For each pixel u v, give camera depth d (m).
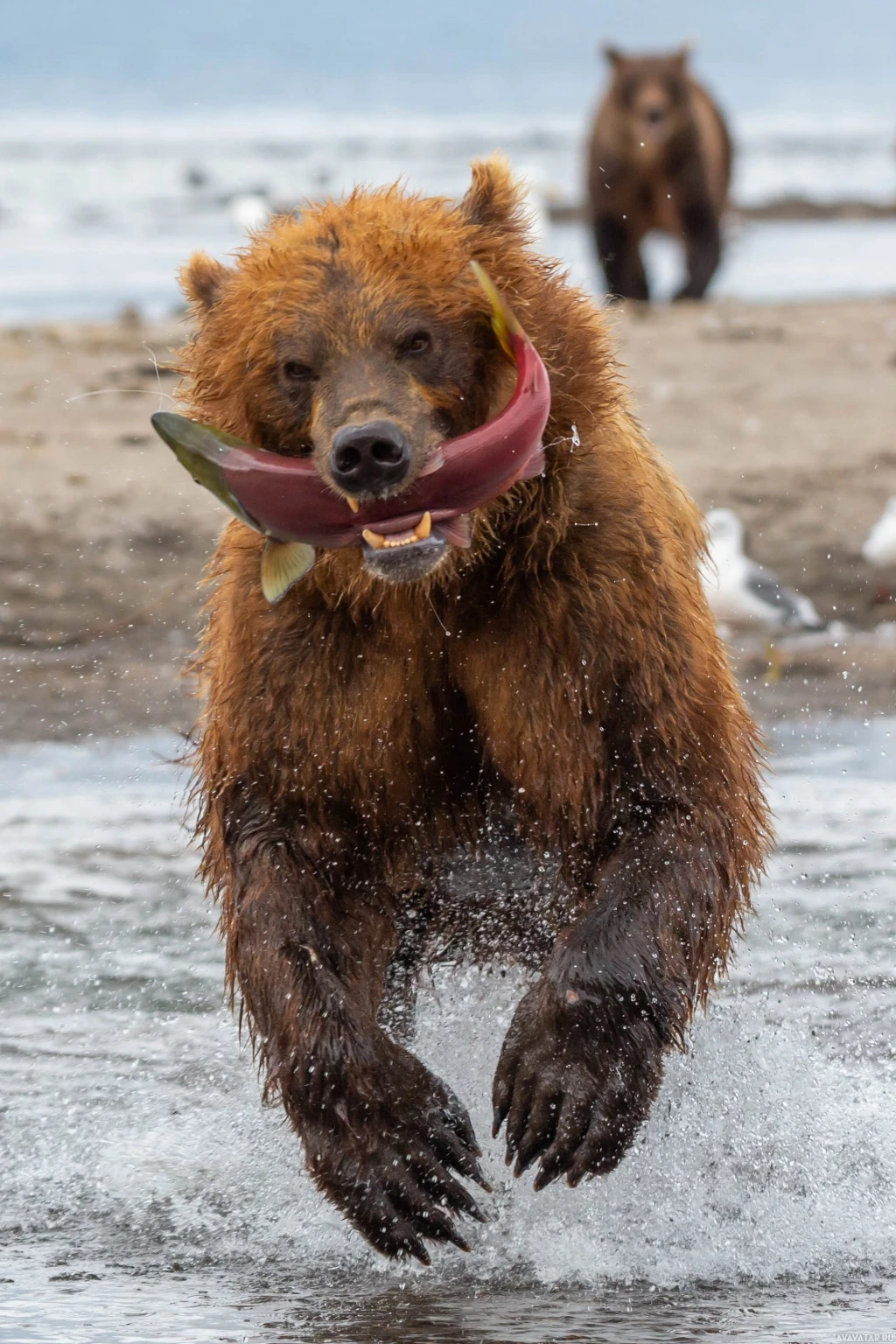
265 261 8.90
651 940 8.80
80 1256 9.21
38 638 21.17
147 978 12.73
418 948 10.36
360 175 83.25
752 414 27.48
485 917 10.09
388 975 10.45
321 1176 8.63
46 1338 7.83
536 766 9.23
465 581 8.95
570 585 8.90
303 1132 8.71
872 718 19.14
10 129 134.38
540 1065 8.60
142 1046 11.77
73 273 51.44
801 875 14.26
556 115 153.62
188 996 12.48
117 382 29.33
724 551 21.59
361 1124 8.61
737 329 33.31
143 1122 10.82
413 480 8.16
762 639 21.38
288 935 8.91
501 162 9.16
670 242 41.47
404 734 9.23
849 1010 11.95
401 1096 8.68
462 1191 8.66
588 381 8.88
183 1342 7.80
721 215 42.28
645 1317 8.23
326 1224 9.70
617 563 8.93
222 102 182.25
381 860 9.50
